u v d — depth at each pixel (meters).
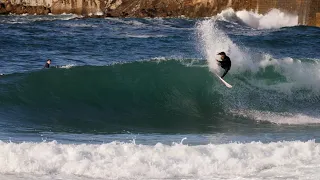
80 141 52.34
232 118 69.50
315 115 69.88
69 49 130.50
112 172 38.94
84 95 73.00
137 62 78.00
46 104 70.31
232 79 77.50
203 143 51.66
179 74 77.56
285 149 42.34
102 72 76.56
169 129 63.44
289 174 38.38
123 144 42.97
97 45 138.25
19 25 197.50
